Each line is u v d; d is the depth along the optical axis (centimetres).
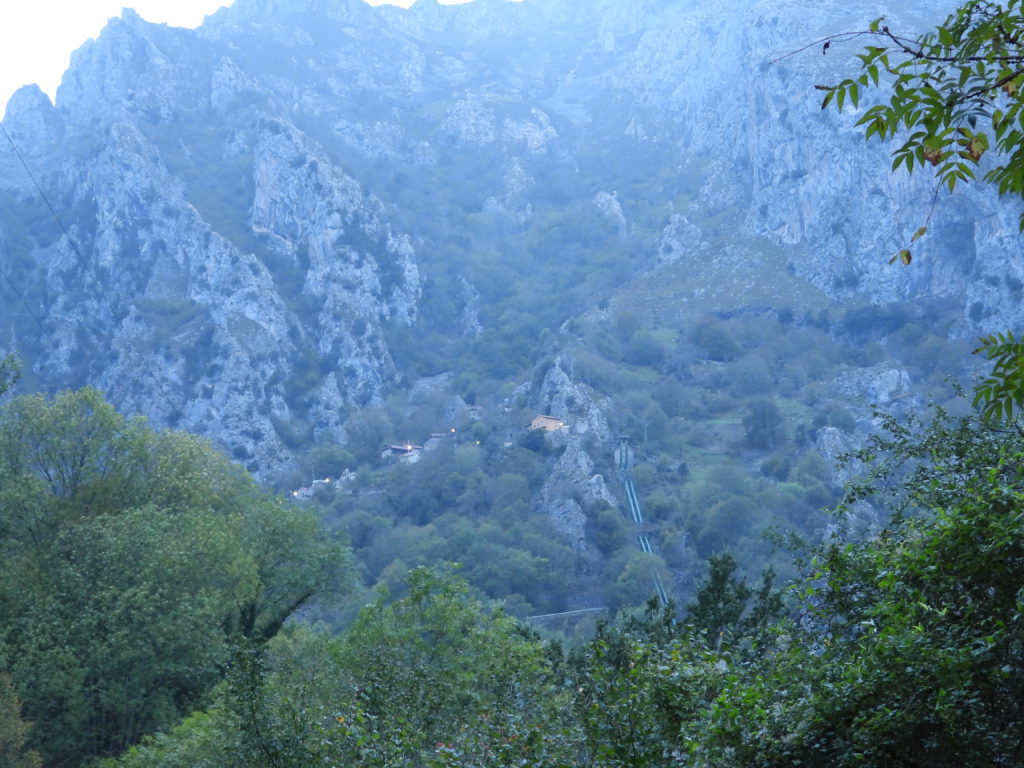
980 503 954
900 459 1424
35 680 3400
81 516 4266
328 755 1345
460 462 13925
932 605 937
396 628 2508
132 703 3522
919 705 818
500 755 1123
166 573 3703
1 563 3916
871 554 1089
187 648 3709
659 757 969
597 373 16700
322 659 2603
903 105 614
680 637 1266
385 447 17150
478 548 11031
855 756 795
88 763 3538
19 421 4628
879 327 17488
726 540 11025
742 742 882
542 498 13050
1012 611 870
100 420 4725
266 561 4756
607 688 1059
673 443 14875
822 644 1077
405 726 1380
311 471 16175
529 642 2145
